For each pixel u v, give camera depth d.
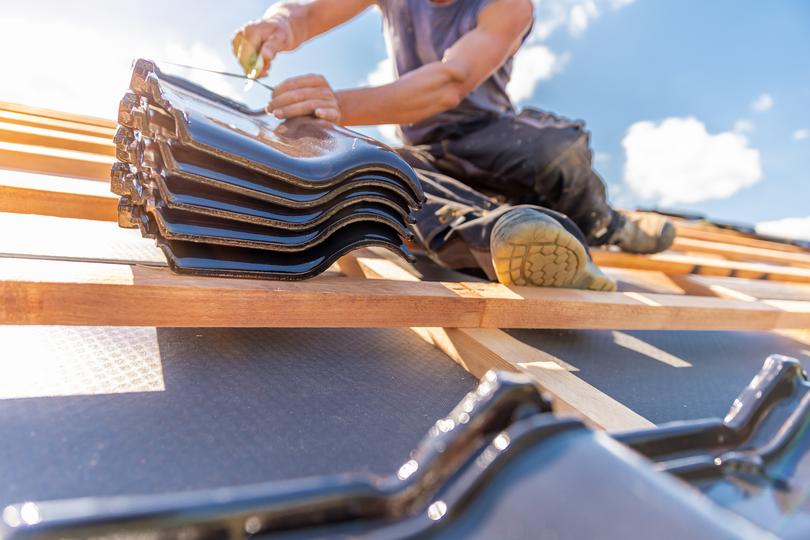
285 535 0.27
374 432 0.77
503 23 1.68
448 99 1.57
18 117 2.54
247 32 1.50
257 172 0.90
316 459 0.68
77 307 0.73
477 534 0.28
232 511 0.26
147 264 0.92
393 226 1.10
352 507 0.29
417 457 0.33
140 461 0.63
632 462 0.31
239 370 0.90
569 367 1.15
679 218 5.43
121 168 0.99
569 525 0.28
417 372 1.00
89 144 2.22
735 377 1.25
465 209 1.47
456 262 1.50
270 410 0.78
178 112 0.79
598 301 1.21
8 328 0.94
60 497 0.55
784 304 1.63
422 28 1.88
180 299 0.80
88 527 0.24
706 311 1.37
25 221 1.21
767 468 0.43
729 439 0.47
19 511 0.24
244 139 0.86
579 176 1.89
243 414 0.76
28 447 0.62
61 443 0.64
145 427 0.70
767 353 1.52
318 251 1.03
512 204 2.03
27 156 1.79
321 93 1.24
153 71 0.86
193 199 0.86
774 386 0.51
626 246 2.26
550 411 0.37
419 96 1.50
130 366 0.86
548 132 1.82
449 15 1.84
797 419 0.48
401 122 1.55
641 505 0.28
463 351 1.06
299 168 0.90
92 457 0.62
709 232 4.27
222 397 0.80
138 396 0.77
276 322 0.88
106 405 0.74
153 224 0.93
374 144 1.04
